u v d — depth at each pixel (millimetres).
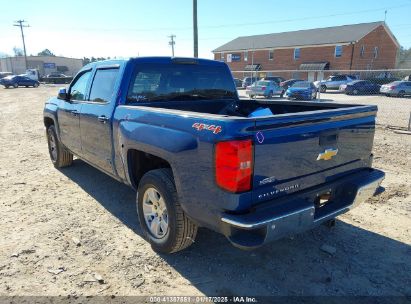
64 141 5984
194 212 3102
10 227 4289
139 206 3855
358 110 3553
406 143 9273
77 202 5094
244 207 2762
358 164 3777
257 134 2721
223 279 3316
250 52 59750
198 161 2945
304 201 3012
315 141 3158
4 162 7316
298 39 55688
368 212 4777
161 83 4508
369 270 3463
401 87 28938
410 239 4055
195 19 17984
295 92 23609
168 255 3703
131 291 3131
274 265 3551
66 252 3734
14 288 3145
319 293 3125
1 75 64625
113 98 4262
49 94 33125
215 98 5086
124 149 3969
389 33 52781
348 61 49344
